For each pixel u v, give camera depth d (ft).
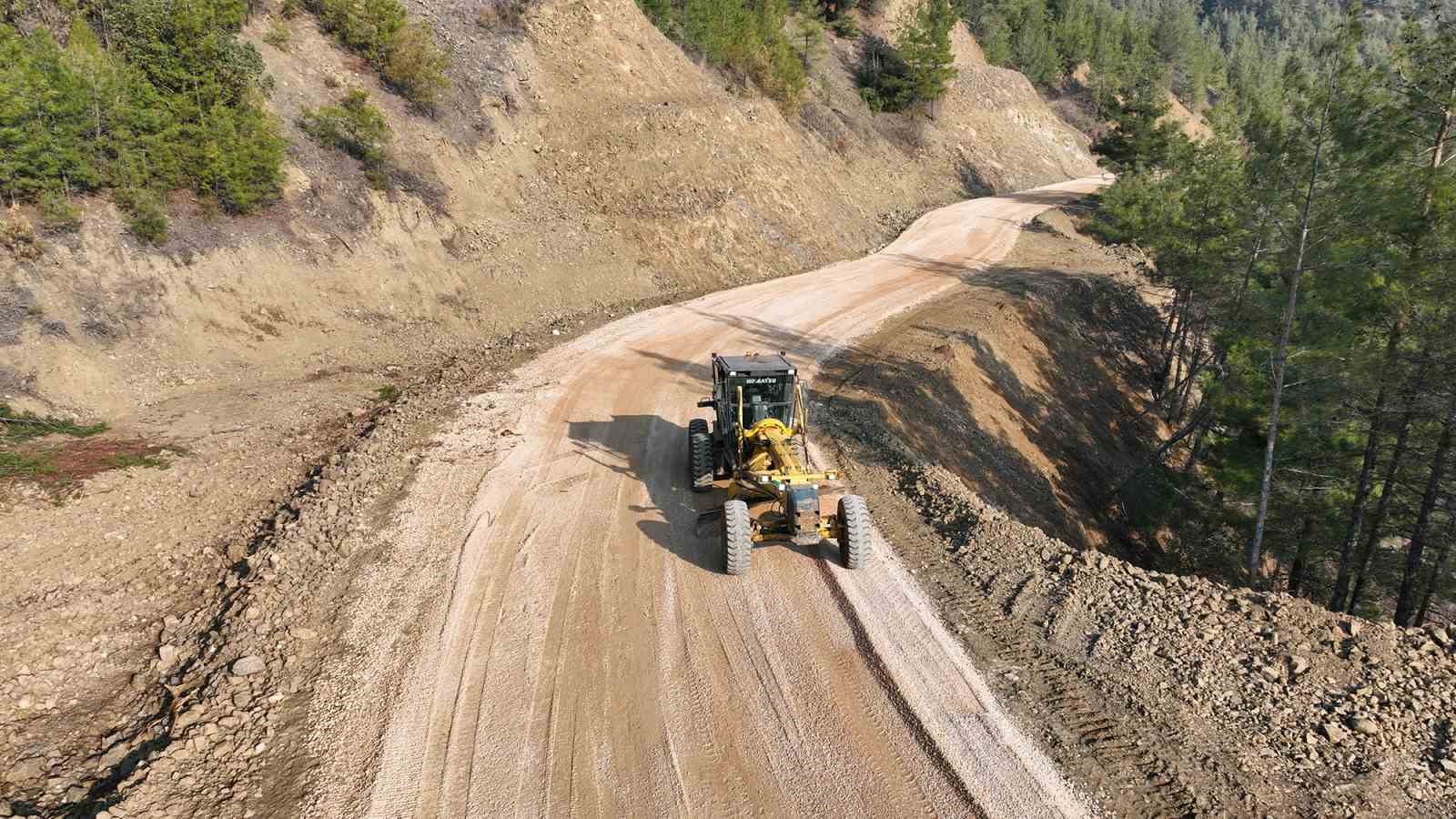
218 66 64.69
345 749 23.85
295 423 52.21
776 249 111.14
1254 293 65.51
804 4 181.27
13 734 25.31
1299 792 21.53
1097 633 28.96
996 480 66.33
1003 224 149.59
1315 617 28.76
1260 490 59.82
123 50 63.31
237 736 24.32
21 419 46.24
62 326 51.75
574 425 53.26
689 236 102.37
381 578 33.37
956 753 23.34
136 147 59.93
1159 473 89.40
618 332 78.89
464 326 74.95
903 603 31.35
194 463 45.29
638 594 32.22
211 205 63.52
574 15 116.78
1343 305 55.01
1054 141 233.96
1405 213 50.31
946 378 73.51
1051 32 288.51
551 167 100.63
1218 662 27.09
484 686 26.63
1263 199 58.59
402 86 88.89
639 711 25.40
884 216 146.10
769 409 39.75
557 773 22.84
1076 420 87.76
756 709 25.41
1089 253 133.18
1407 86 49.96
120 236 57.31
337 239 70.85
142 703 27.07
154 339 56.24
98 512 38.93
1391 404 53.88
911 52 183.93
